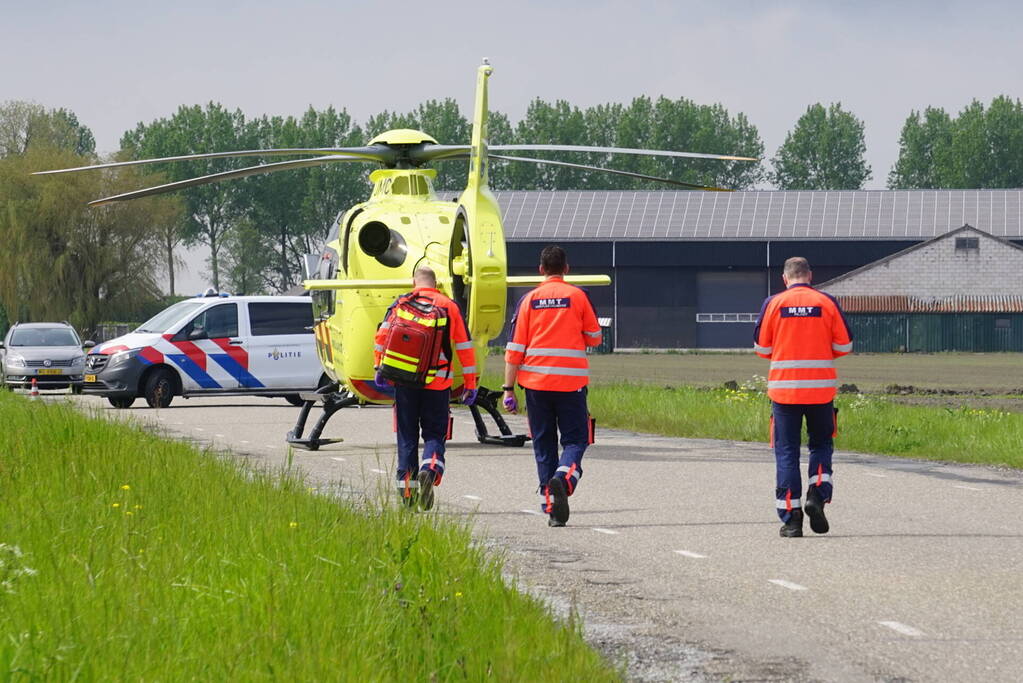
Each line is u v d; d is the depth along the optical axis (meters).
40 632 9.71
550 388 17.75
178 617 10.30
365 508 16.48
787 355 16.72
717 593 13.24
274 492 17.52
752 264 164.00
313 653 9.09
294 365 45.94
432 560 12.46
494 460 26.03
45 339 57.19
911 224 164.75
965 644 11.09
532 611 11.20
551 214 170.88
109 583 11.51
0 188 128.75
